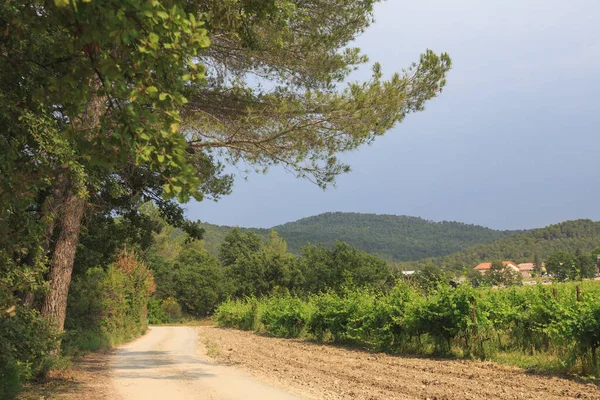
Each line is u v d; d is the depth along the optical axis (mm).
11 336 8281
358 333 18266
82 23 3605
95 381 10523
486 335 13562
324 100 11562
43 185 7188
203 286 80625
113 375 11562
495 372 10625
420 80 12445
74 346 17734
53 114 8219
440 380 9758
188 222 18922
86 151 3865
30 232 6246
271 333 29672
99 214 17688
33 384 9695
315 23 12219
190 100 11922
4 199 4832
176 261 85062
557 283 14242
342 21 12477
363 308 18906
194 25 3682
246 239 97500
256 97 12453
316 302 23297
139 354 17969
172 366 13422
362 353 16219
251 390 8984
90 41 3486
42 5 4438
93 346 20078
